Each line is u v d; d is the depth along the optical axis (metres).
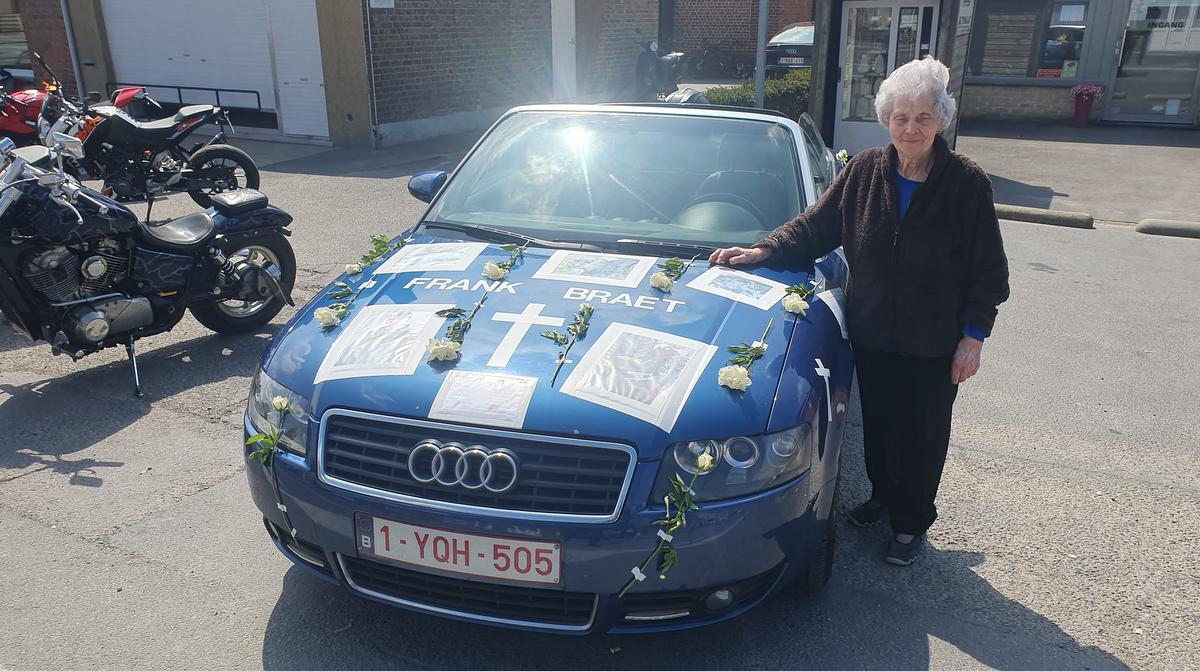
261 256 5.84
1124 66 15.51
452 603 2.59
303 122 13.58
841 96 11.75
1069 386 5.18
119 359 5.27
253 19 13.44
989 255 2.95
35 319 4.66
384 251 3.65
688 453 2.49
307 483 2.64
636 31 18.38
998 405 4.92
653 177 3.93
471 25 14.30
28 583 3.19
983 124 16.16
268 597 3.14
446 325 2.91
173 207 9.31
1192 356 5.67
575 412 2.51
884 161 3.00
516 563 2.46
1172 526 3.72
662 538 2.42
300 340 2.97
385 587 2.65
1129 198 10.28
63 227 4.43
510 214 3.83
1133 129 15.45
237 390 4.86
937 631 3.03
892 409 3.21
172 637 2.92
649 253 3.52
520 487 2.46
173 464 4.06
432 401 2.56
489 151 4.25
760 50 11.15
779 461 2.57
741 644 2.94
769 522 2.55
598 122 4.27
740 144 4.05
